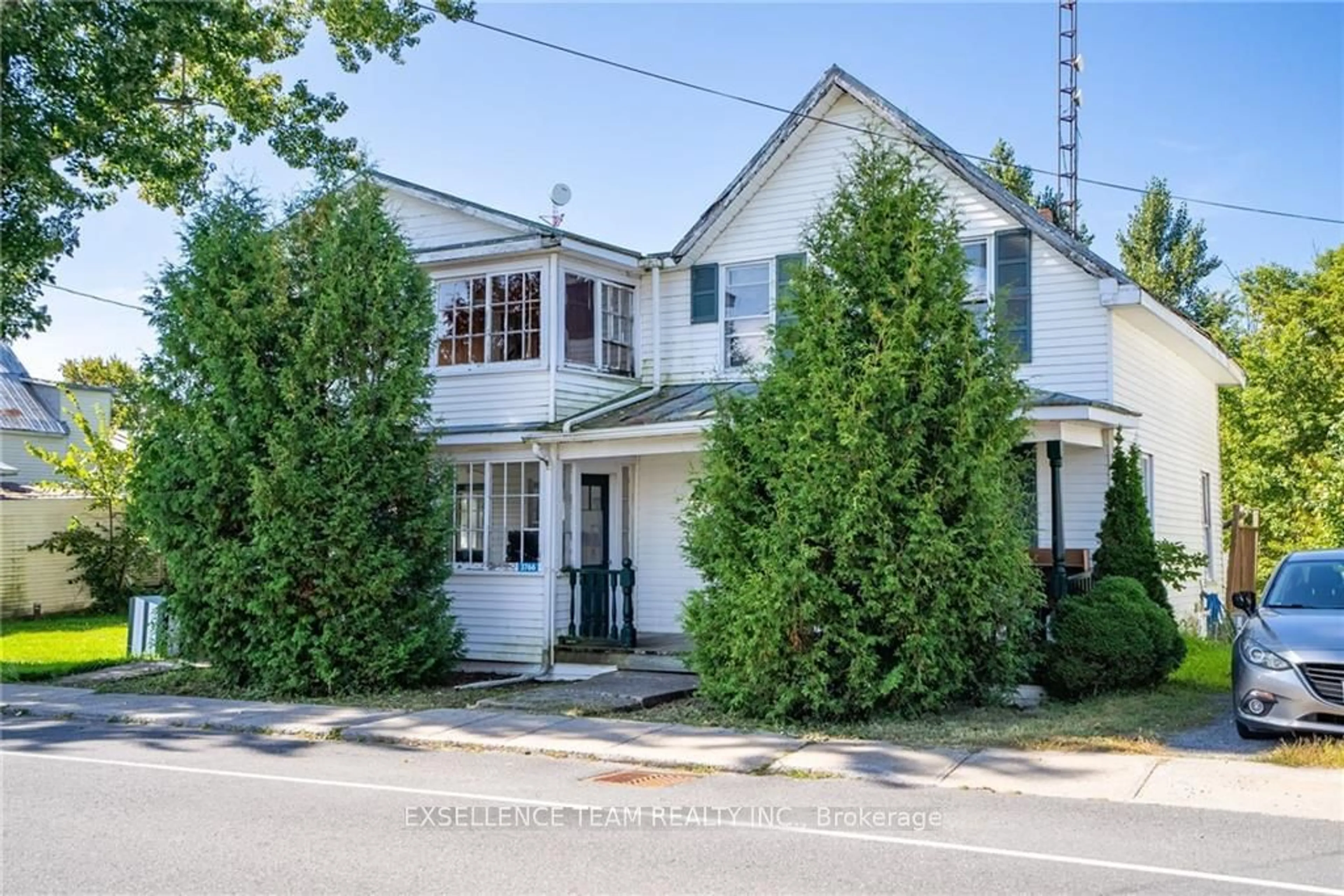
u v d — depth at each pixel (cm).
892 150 1262
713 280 1780
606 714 1220
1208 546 2133
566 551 1681
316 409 1413
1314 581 1117
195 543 1439
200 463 1429
